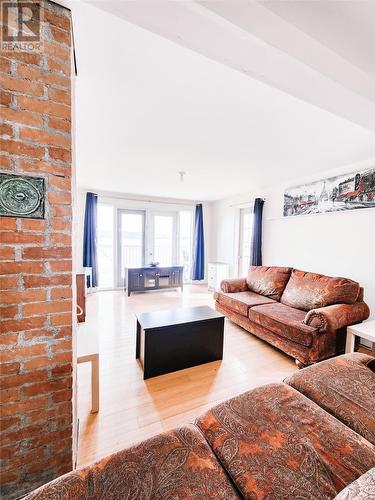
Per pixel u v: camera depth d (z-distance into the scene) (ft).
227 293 11.47
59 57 2.97
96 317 7.89
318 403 3.64
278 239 12.76
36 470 3.19
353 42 3.33
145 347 6.51
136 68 4.14
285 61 3.23
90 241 15.35
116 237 16.78
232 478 2.40
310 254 11.00
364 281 8.88
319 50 3.32
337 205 9.73
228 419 3.19
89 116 5.81
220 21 2.64
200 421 3.27
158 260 18.35
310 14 2.90
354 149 7.78
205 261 19.90
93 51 3.74
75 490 2.18
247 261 16.52
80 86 4.65
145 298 15.02
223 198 18.03
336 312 7.20
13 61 2.77
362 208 8.84
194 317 7.54
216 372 6.97
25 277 2.95
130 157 8.79
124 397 5.81
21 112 2.82
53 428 3.23
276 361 7.65
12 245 2.88
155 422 5.05
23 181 2.87
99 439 4.60
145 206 17.44
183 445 2.73
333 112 4.61
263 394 3.69
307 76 3.54
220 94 4.88
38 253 2.99
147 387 6.22
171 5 2.47
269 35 2.89
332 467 2.49
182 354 7.07
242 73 3.87
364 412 3.35
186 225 19.57
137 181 12.76
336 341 7.27
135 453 2.59
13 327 2.94
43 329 3.08
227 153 8.24
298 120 5.90
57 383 3.20
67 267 3.15
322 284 8.78
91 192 15.34
